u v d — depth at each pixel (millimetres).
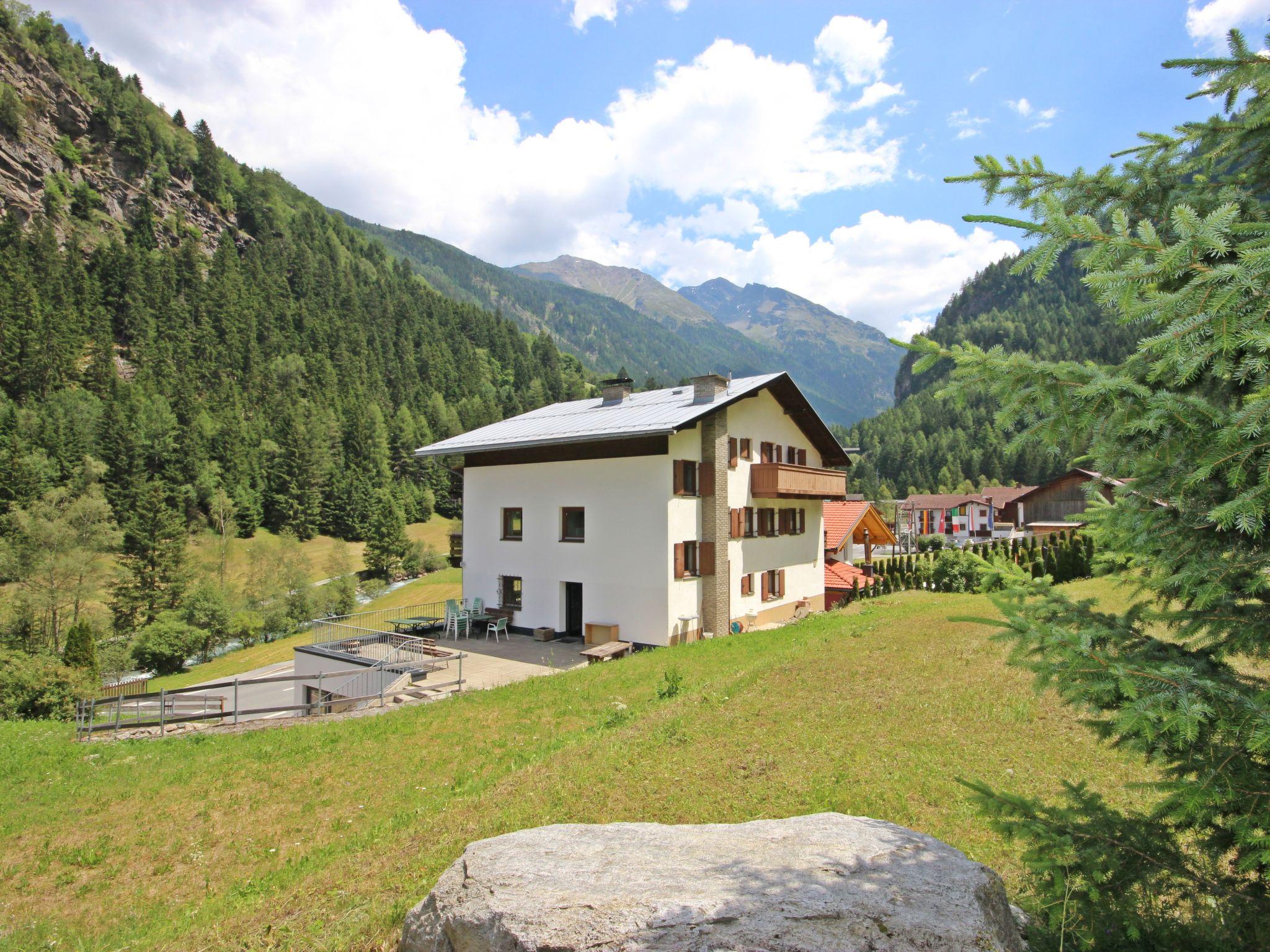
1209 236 2770
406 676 17562
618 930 3471
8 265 116188
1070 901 3613
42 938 7039
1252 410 2680
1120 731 2955
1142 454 3326
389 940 5402
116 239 152625
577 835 4859
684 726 10562
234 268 160625
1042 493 51000
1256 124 3395
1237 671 3455
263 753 12266
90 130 174750
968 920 3363
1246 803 2990
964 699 10805
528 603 23578
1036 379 3336
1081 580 20297
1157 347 2881
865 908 3457
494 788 9289
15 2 173250
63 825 9758
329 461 102000
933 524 91750
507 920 3695
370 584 59812
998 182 4094
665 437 20469
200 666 43469
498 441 23578
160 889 7977
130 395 100188
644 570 20641
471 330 192375
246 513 84750
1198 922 3398
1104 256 3211
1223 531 3145
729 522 23047
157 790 10836
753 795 7734
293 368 132500
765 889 3723
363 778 10844
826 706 11039
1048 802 6977
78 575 41906
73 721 18969
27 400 93750
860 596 30859
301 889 6980
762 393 25750
